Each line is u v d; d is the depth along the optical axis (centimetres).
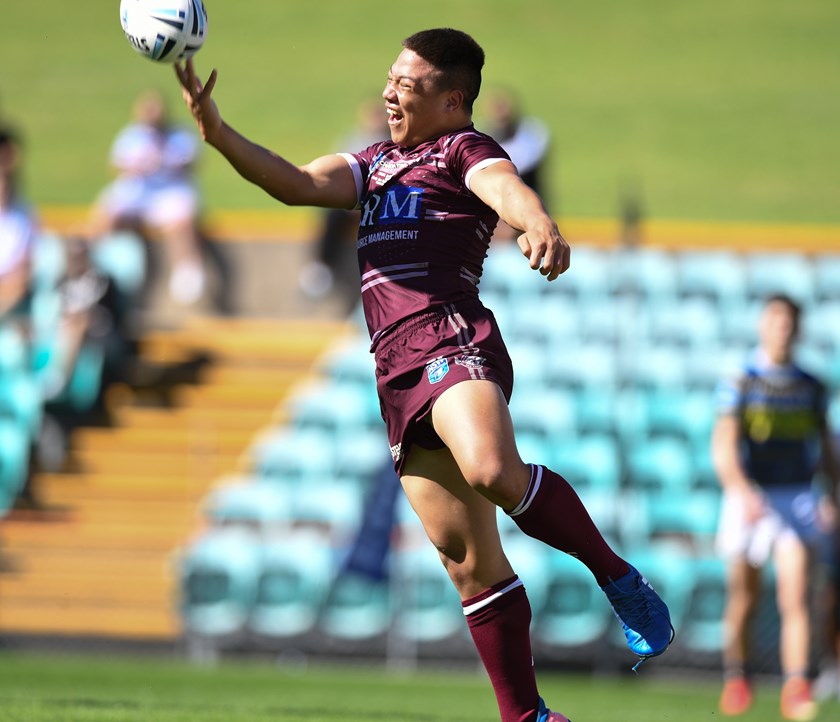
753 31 9719
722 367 4331
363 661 3662
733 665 2803
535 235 1148
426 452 1326
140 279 4753
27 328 4325
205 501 4109
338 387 4306
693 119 8338
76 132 7969
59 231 5025
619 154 7800
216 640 3700
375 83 8731
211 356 4478
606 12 10056
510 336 4400
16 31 9544
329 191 1385
